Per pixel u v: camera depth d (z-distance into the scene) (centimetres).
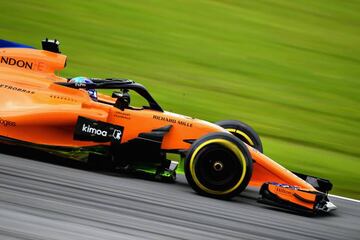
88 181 2448
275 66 5362
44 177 2366
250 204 2652
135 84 2762
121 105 2720
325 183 2820
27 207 1995
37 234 1803
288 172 2775
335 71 5522
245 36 5850
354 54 5962
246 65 5256
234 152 2561
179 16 5997
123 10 5859
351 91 5191
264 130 4112
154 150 2711
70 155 2630
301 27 6328
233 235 2144
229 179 2567
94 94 2797
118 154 2738
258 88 4869
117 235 1923
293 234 2288
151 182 2694
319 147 4009
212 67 5072
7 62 2725
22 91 2641
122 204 2241
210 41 5578
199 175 2570
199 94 4503
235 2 6669
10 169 2372
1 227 1795
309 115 4566
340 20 6712
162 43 5328
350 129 4456
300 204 2591
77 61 4591
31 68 2745
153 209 2259
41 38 4869
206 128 2780
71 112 2608
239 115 4281
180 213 2277
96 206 2155
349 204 2988
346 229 2509
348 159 3884
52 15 5412
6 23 5025
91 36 5147
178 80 4678
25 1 5625
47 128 2598
